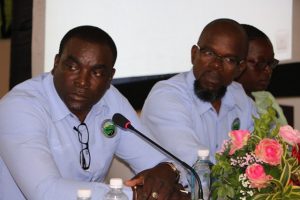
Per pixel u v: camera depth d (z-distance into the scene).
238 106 4.64
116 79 5.79
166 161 3.84
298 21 6.36
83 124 3.69
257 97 3.88
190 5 6.03
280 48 6.30
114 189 2.88
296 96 6.43
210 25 4.27
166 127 4.25
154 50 5.93
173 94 4.38
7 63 6.14
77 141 3.67
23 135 3.32
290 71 6.35
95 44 3.42
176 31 6.00
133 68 5.86
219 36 4.21
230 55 4.21
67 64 3.44
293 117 6.33
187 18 6.02
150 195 3.20
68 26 5.60
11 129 3.34
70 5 5.60
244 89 4.95
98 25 5.73
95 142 3.75
